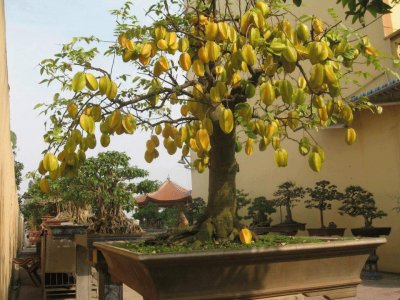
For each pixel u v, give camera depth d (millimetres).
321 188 9984
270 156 13070
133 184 5891
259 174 13492
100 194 5512
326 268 2096
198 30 2324
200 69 1978
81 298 6043
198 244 2188
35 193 10117
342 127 10094
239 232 2357
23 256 18078
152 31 2260
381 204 9438
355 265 2174
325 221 10898
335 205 10672
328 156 10898
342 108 2240
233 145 2408
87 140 2014
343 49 2051
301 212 11688
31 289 9531
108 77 1981
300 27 1883
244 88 2162
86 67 1977
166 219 16078
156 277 1784
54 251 7238
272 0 2461
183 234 2467
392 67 8648
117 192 5473
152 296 1871
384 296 6758
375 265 8336
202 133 1954
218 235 2338
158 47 2018
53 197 8930
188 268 1818
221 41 2076
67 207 9328
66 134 2000
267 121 2348
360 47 2203
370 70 9109
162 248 2180
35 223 16938
